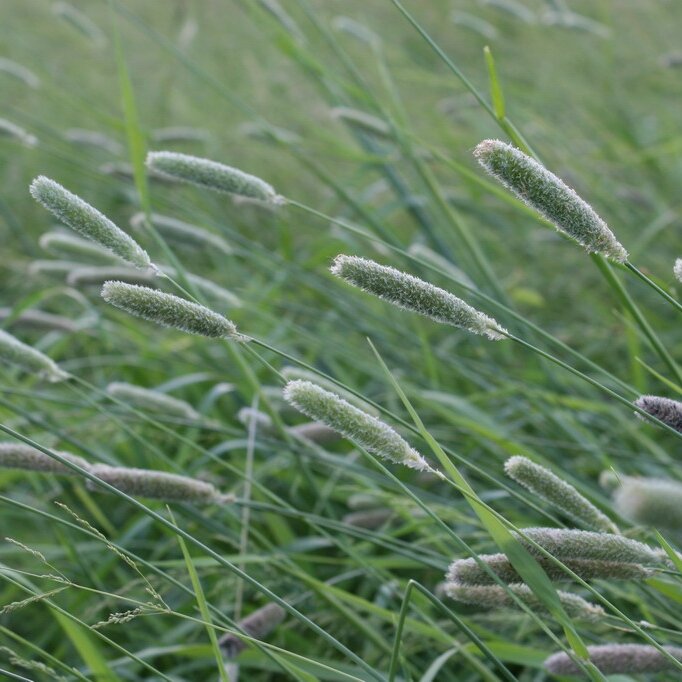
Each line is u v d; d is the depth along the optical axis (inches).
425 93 79.5
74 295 44.0
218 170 31.8
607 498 37.7
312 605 36.9
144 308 26.8
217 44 93.9
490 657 27.5
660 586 28.8
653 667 27.7
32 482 40.4
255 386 36.7
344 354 43.7
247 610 36.7
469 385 48.8
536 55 80.7
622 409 43.6
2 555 40.8
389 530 39.6
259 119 49.0
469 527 38.0
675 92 74.7
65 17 66.4
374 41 58.7
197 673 37.4
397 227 69.4
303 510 41.3
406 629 32.3
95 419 42.1
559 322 54.9
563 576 26.6
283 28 49.0
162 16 103.4
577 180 56.2
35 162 74.4
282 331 48.6
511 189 25.8
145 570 38.8
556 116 72.2
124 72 37.5
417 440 40.4
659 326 51.3
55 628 37.2
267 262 52.4
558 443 38.9
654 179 63.2
